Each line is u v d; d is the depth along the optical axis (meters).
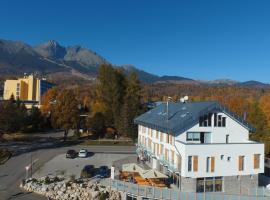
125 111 104.31
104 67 119.00
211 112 55.84
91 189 54.25
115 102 114.94
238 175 53.88
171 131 54.59
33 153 82.88
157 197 49.25
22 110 119.38
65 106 103.62
